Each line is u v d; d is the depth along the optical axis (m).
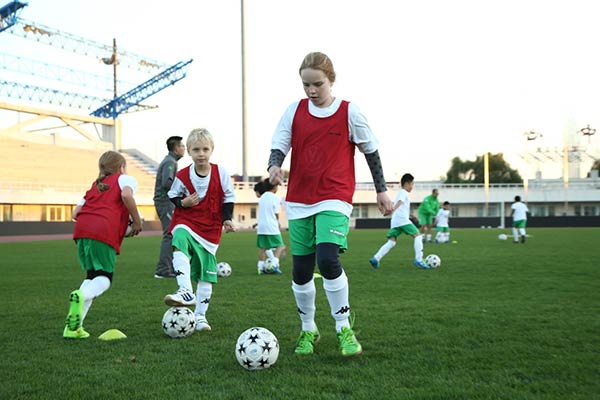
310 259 3.74
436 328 4.38
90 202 4.44
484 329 4.33
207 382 3.03
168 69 55.56
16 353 3.71
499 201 53.22
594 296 6.15
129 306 5.69
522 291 6.60
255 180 61.41
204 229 4.86
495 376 3.08
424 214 20.52
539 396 2.74
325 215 3.57
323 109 3.67
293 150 3.76
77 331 4.16
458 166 75.31
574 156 63.22
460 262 10.82
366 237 24.84
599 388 2.87
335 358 3.52
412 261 11.38
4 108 43.78
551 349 3.67
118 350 3.79
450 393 2.78
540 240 20.02
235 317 5.00
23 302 6.05
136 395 2.82
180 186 4.87
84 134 52.00
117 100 55.78
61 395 2.83
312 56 3.57
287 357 3.56
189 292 4.53
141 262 11.56
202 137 4.80
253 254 14.32
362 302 5.76
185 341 4.07
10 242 21.97
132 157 54.34
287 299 6.16
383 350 3.67
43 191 35.12
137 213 4.48
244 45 35.25
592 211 53.44
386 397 2.73
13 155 41.84
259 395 2.79
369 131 3.70
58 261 11.94
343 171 3.65
